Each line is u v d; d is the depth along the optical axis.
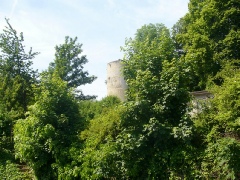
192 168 9.66
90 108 19.12
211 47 24.22
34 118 14.96
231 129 10.00
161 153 10.47
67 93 16.33
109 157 11.09
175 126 11.03
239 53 23.42
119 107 11.75
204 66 23.73
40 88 16.12
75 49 38.81
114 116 13.11
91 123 14.74
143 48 12.58
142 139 10.49
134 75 12.46
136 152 10.83
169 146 10.72
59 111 15.73
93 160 11.84
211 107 11.59
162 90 11.25
